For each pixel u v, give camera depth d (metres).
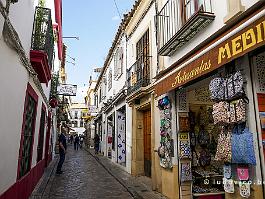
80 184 9.28
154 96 8.28
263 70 4.07
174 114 6.68
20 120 5.50
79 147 35.75
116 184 9.27
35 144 8.09
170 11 6.91
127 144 11.94
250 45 3.45
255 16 3.35
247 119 3.95
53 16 13.12
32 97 7.01
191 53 5.49
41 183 8.92
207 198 6.24
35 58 6.43
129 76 11.12
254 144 3.79
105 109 18.97
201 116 6.95
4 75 4.13
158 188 7.58
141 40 10.22
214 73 5.18
